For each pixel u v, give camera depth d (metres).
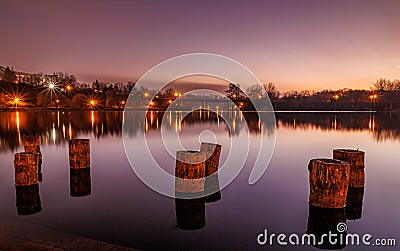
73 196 6.82
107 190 7.34
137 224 5.21
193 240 4.61
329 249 4.39
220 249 4.35
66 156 12.00
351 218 5.46
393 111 63.47
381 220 5.38
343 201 5.42
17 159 7.19
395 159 11.27
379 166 9.98
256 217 5.57
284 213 5.78
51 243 4.27
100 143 16.20
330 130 23.59
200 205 6.24
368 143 15.90
